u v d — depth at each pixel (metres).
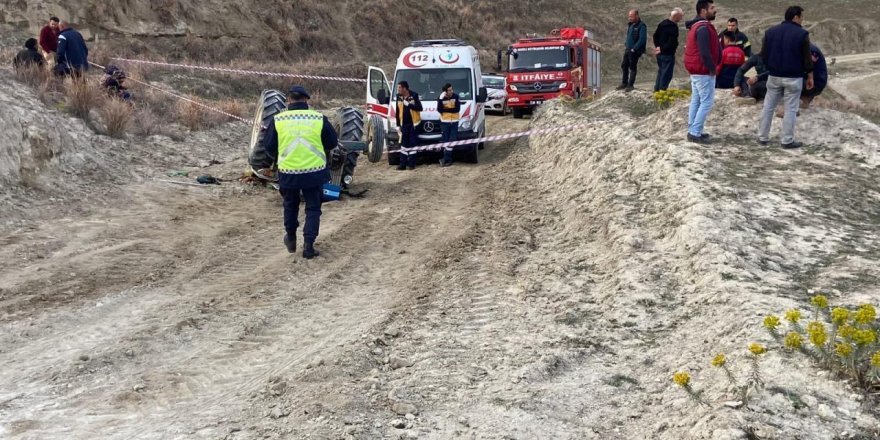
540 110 20.20
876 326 5.04
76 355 5.54
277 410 4.56
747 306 5.62
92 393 4.94
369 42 38.22
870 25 67.75
